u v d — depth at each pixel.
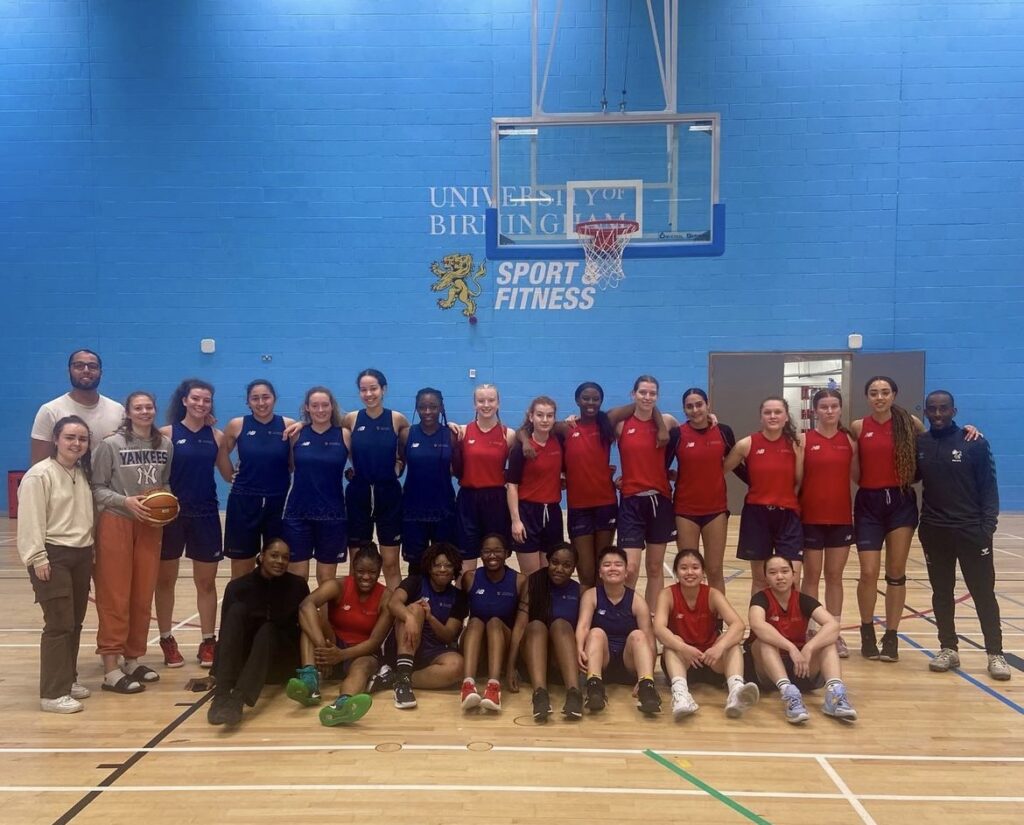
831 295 9.86
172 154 9.94
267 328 10.04
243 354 10.06
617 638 4.43
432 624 4.52
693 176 9.51
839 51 9.66
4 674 4.73
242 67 9.87
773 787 3.28
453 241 9.95
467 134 9.85
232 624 4.07
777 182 9.80
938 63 9.62
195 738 3.78
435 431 5.00
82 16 9.85
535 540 5.09
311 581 7.34
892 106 9.69
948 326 9.82
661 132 9.51
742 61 9.73
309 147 9.91
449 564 4.48
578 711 3.94
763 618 4.26
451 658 4.45
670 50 9.32
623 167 9.56
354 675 4.21
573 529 5.10
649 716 4.07
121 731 3.87
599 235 9.52
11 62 9.93
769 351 9.92
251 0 9.84
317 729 3.89
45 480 4.12
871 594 4.95
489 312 10.01
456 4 9.78
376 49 9.85
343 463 4.97
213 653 4.87
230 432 5.04
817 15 9.65
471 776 3.37
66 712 4.10
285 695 4.38
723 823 2.98
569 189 9.59
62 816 3.04
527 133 9.59
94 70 9.89
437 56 9.82
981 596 4.68
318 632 4.30
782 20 9.67
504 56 9.79
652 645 4.37
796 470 4.88
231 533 4.88
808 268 9.85
